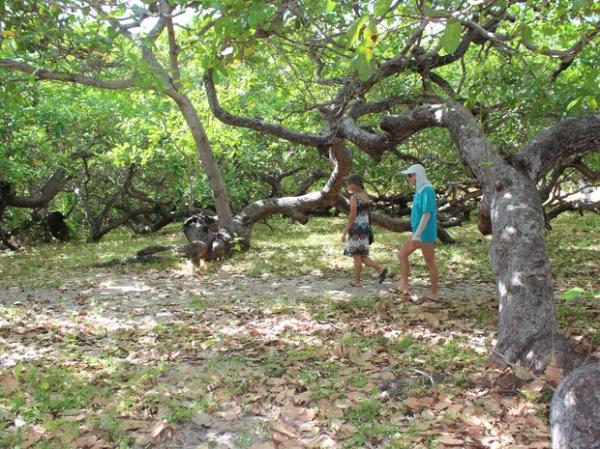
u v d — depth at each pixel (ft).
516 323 15.44
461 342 18.25
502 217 17.84
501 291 16.48
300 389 14.75
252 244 47.14
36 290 31.27
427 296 25.16
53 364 17.46
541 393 13.12
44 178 66.28
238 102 43.45
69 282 33.42
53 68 24.07
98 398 14.25
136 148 51.49
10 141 48.96
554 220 60.23
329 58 26.96
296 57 30.40
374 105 29.73
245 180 62.13
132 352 18.66
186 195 61.11
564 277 29.22
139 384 15.33
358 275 28.96
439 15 8.95
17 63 25.02
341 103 28.27
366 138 26.89
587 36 18.67
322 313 22.93
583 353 15.48
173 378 15.90
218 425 12.93
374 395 13.91
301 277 32.24
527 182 19.04
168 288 30.60
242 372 16.05
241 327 21.53
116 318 23.99
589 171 34.30
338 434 12.10
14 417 13.38
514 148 30.89
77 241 65.16
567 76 30.48
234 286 30.42
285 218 74.59
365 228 28.66
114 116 59.11
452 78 41.70
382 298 25.35
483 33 20.52
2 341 20.35
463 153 21.34
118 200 73.41
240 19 19.45
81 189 66.18
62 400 14.17
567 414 10.61
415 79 29.66
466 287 27.94
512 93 25.46
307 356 17.24
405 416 12.87
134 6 18.44
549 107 25.82
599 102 18.60
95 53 23.17
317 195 43.34
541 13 20.29
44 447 11.66
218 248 39.17
